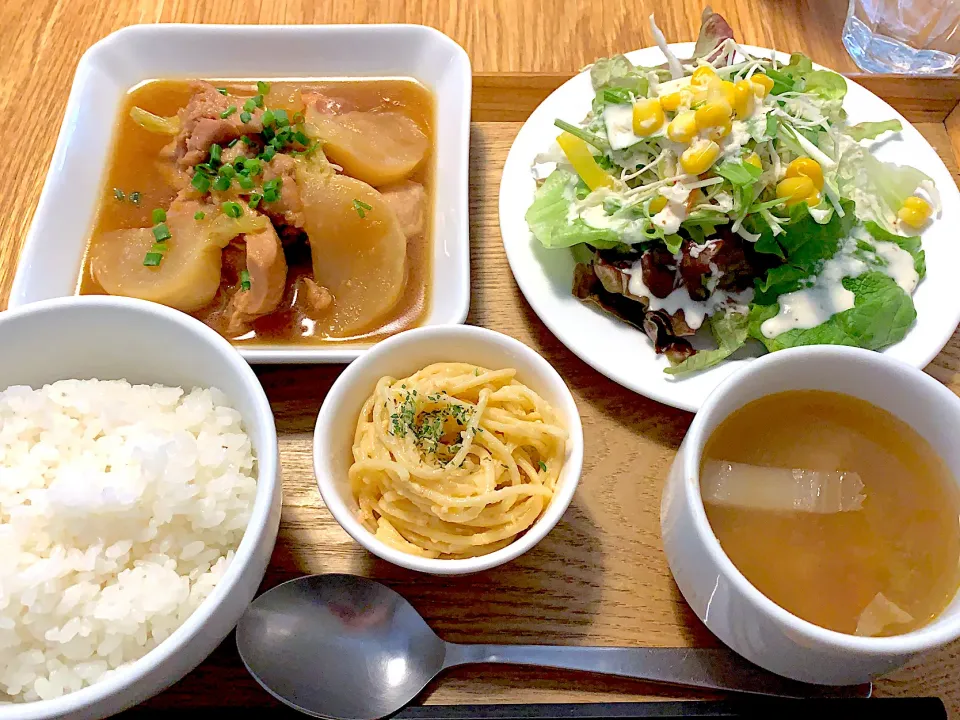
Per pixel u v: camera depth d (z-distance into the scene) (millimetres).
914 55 409
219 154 337
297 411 288
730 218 301
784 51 403
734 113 306
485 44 398
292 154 341
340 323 320
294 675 224
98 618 200
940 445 211
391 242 322
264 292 311
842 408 225
